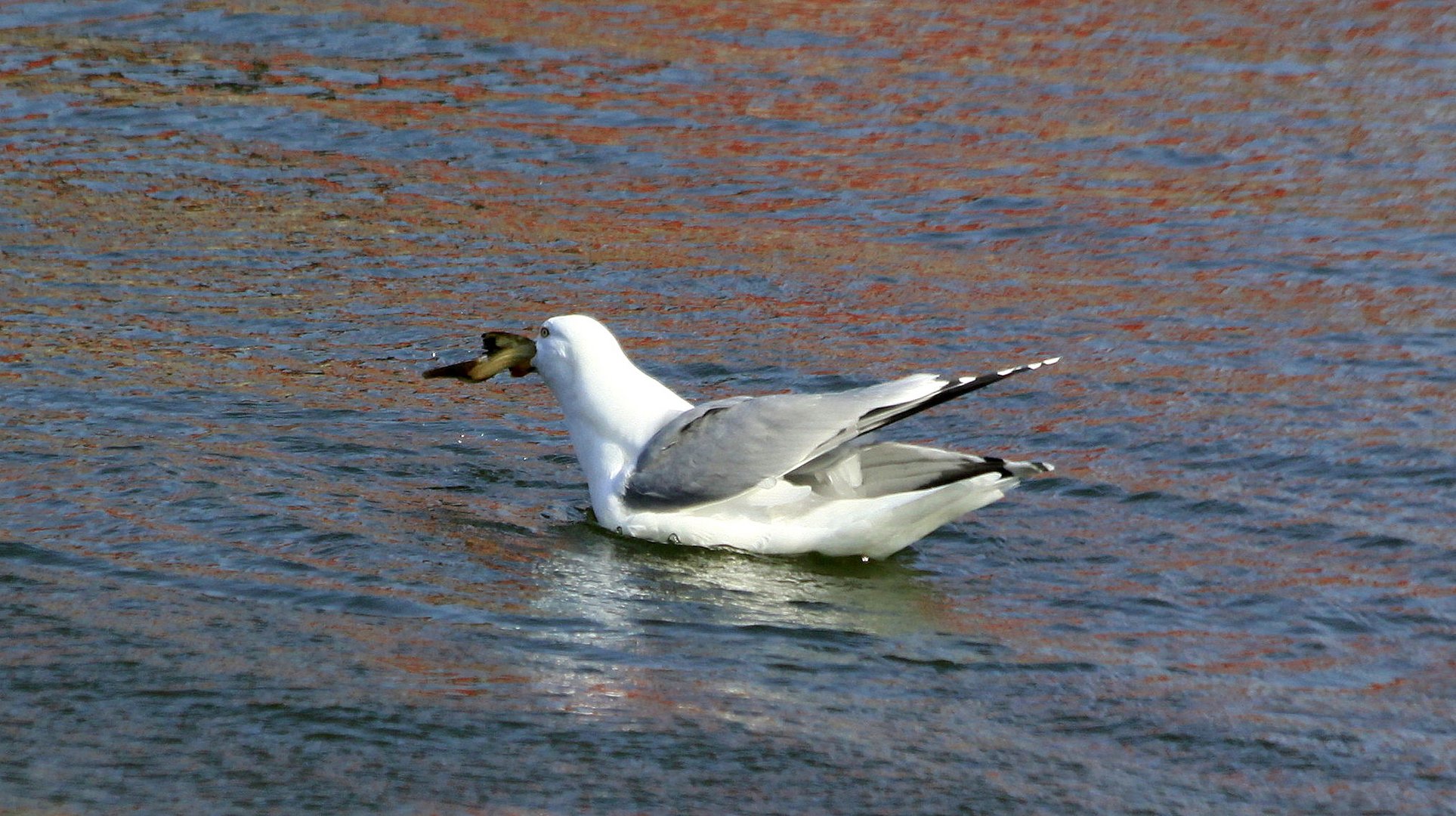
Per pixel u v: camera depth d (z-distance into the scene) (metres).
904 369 15.20
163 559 10.52
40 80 24.11
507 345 11.96
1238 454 13.02
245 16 27.75
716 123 23.55
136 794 7.83
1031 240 19.33
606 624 9.91
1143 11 29.94
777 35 28.02
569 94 24.56
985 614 10.23
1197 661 9.59
